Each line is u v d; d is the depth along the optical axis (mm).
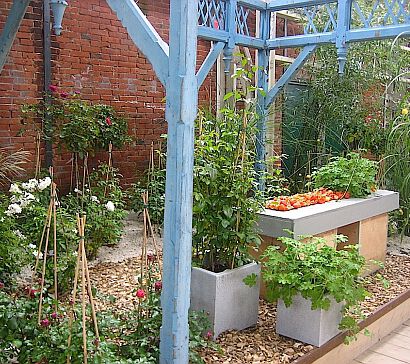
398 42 6148
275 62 7074
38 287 2686
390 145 5332
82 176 5477
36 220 3406
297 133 6789
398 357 3199
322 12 6055
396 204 4625
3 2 4684
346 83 6387
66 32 5215
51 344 2182
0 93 4785
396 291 3854
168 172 2225
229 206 3002
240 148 3088
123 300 3445
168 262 2262
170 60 2164
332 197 4195
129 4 2303
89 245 4285
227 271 2979
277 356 2746
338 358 3008
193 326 2627
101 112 5184
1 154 4645
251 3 5637
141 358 2227
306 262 2912
